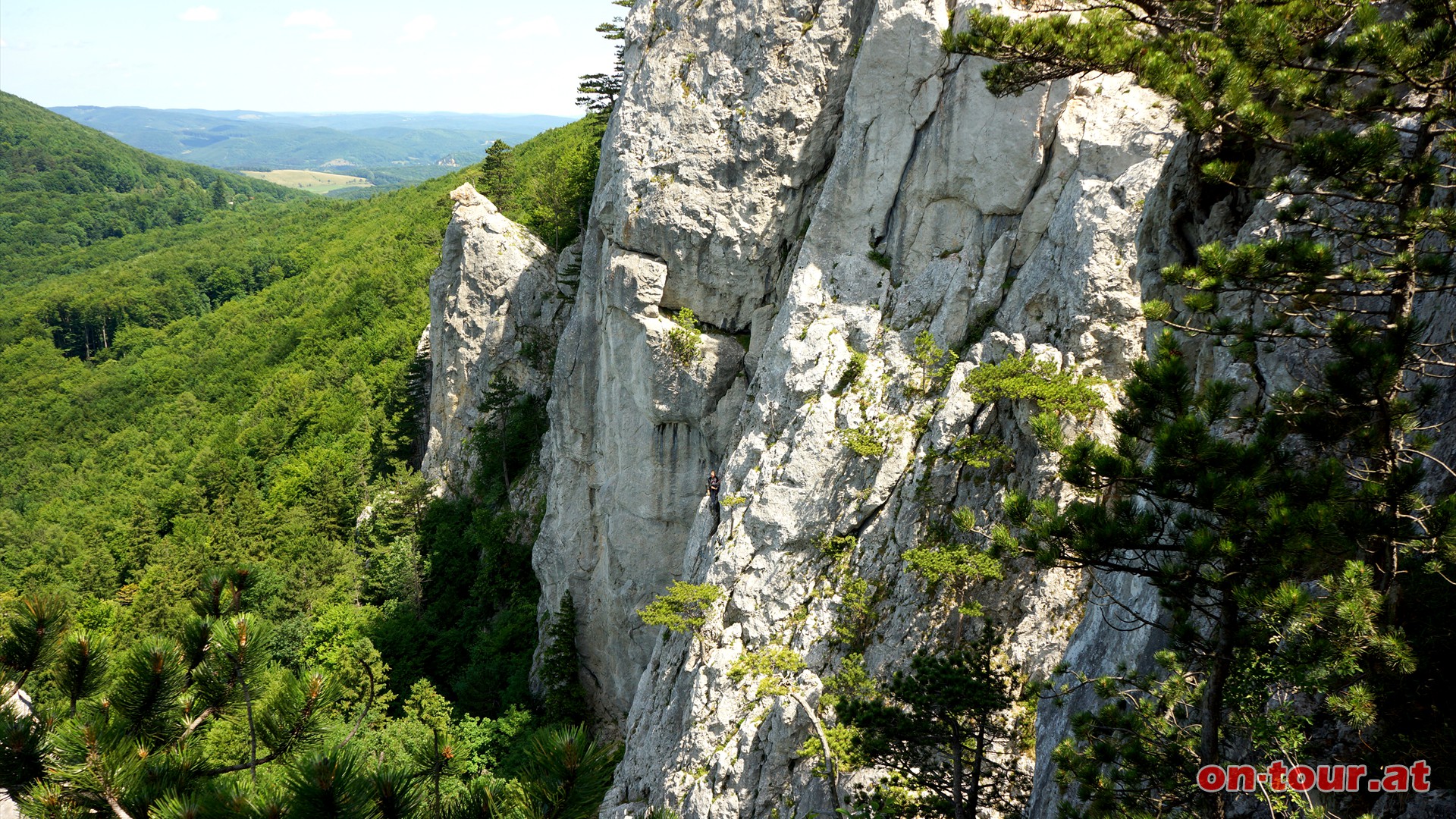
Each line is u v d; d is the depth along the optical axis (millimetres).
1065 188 29688
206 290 176625
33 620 11633
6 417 139125
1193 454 10336
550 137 137625
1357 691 9516
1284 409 11383
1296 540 9500
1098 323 27234
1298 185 13109
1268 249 11602
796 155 37406
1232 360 16219
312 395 105688
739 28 38094
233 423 111188
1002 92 16828
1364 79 14336
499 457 65500
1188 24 15570
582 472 50500
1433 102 11289
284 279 165375
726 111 38375
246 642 11922
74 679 11820
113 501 106312
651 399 41500
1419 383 12383
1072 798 16688
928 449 29625
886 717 20391
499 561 60375
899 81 33000
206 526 84812
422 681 47562
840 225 35188
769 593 32375
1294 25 12422
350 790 8953
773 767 28750
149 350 151500
